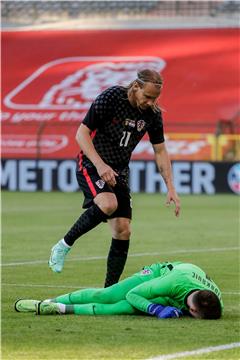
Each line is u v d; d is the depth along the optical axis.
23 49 122.38
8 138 106.81
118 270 28.25
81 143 27.27
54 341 21.77
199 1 127.94
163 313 24.66
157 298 25.22
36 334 22.58
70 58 120.12
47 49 122.06
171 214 69.06
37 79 117.56
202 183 91.75
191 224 61.09
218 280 34.06
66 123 101.81
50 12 133.50
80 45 121.62
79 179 28.03
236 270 37.31
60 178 95.94
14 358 20.03
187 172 92.12
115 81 114.81
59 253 27.14
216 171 91.56
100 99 27.25
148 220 63.97
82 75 116.81
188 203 80.50
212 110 107.88
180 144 99.19
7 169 97.19
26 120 110.81
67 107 112.31
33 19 132.25
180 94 110.94
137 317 24.95
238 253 44.25
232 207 76.31
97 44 121.06
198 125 99.31
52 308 25.30
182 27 121.00
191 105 109.06
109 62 118.00
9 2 133.50
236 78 112.56
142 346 21.25
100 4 133.25
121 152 27.80
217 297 24.86
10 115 111.94
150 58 117.25
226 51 116.31
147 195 90.50
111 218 27.95
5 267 37.97
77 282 33.34
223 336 22.47
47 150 104.81
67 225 59.00
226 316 25.42
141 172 93.69
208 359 20.02
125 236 28.06
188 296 24.72
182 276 24.95
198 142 98.56
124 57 118.31
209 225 60.38
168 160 29.09
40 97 114.56
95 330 23.09
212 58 115.56
